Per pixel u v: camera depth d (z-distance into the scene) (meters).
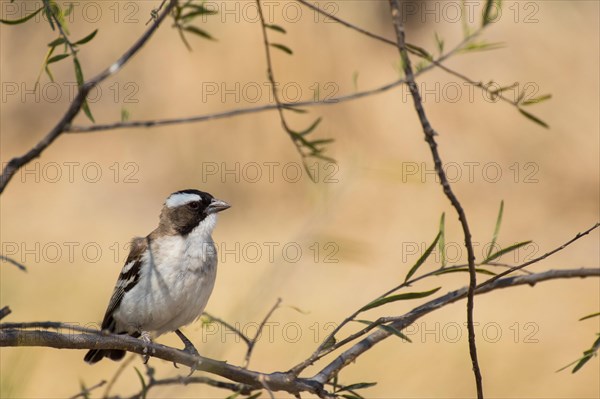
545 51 19.70
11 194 20.95
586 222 18.19
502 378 12.23
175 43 20.56
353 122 19.61
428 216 18.25
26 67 21.94
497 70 19.83
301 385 4.70
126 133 21.50
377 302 4.55
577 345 13.21
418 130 19.67
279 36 19.77
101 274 15.31
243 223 18.58
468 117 19.80
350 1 20.30
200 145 20.38
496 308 14.81
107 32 20.75
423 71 4.08
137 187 20.62
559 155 19.38
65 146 22.34
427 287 15.21
